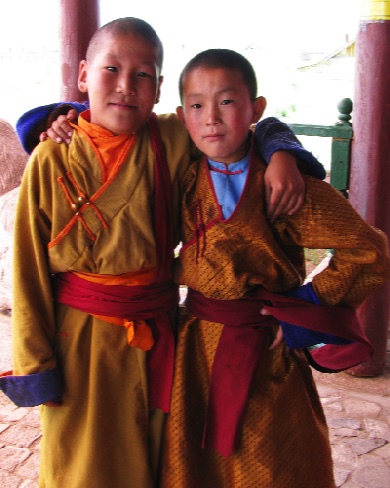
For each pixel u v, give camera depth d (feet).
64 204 4.75
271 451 5.04
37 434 8.20
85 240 4.79
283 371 5.19
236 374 5.00
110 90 4.59
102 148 4.75
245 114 4.61
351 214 4.83
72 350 5.01
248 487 5.12
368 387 9.61
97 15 9.12
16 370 4.97
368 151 8.97
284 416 5.13
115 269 4.84
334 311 4.99
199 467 5.26
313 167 4.88
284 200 4.66
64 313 5.08
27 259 4.90
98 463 5.03
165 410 5.15
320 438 5.41
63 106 5.16
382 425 8.50
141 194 4.78
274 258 4.88
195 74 4.58
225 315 5.03
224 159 4.87
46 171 4.77
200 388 5.22
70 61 9.11
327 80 31.68
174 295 5.30
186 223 5.03
